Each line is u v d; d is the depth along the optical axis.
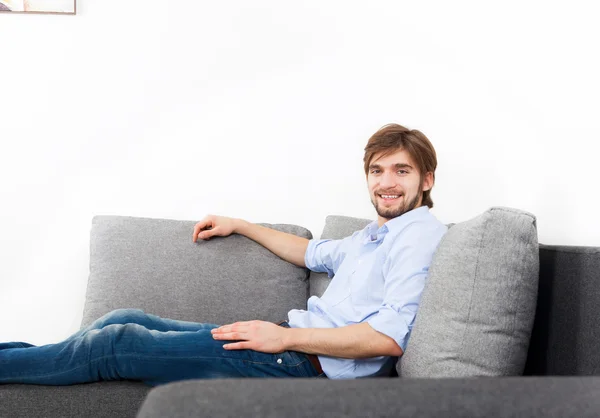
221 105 2.34
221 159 2.34
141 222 2.04
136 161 2.33
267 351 1.53
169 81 2.33
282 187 2.34
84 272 2.30
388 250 1.64
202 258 1.99
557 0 2.06
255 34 2.34
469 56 2.25
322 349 1.51
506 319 1.27
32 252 2.29
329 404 0.66
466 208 2.24
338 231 2.08
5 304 2.27
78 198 2.30
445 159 2.27
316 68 2.34
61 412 1.42
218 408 0.65
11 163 2.28
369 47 2.33
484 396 0.69
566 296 1.35
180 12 2.33
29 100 2.29
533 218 1.29
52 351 1.44
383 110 2.32
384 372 1.58
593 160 1.87
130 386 1.46
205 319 1.91
